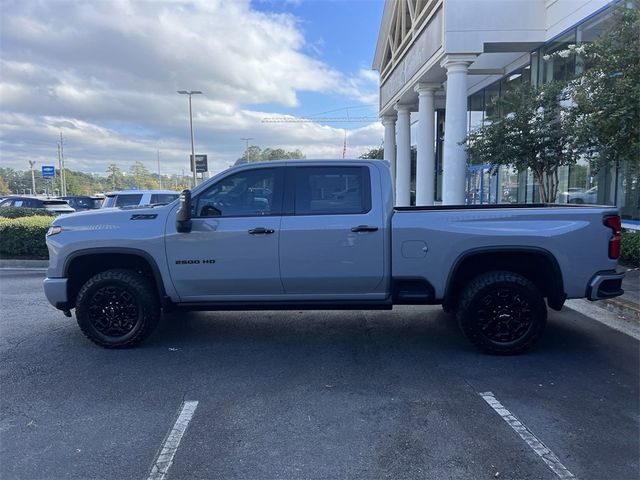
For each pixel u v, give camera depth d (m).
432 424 3.62
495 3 13.77
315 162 5.20
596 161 8.41
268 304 5.25
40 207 21.00
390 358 5.04
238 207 5.20
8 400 4.12
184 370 4.76
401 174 24.08
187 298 5.28
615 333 5.75
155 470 3.08
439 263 4.99
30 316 6.85
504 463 3.11
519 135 10.54
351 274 5.05
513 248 4.88
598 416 3.72
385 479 2.96
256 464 3.13
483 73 19.47
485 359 4.97
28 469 3.10
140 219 5.25
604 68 7.33
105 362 5.00
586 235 4.86
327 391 4.24
